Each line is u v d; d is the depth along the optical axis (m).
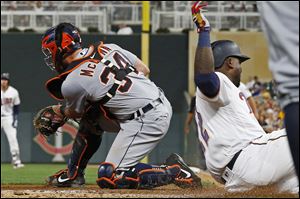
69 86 22.69
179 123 79.12
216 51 20.22
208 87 18.11
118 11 96.31
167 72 85.31
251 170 18.86
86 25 92.31
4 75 59.53
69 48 22.95
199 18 17.44
